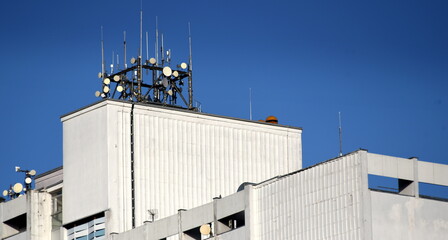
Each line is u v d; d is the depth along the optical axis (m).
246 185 95.38
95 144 110.38
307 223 90.94
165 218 101.12
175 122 112.19
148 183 110.00
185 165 111.75
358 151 88.50
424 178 89.88
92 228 109.56
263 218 94.25
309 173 91.50
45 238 113.31
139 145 110.44
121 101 110.62
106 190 108.69
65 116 113.19
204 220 98.19
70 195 111.56
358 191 87.94
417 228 88.50
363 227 87.12
